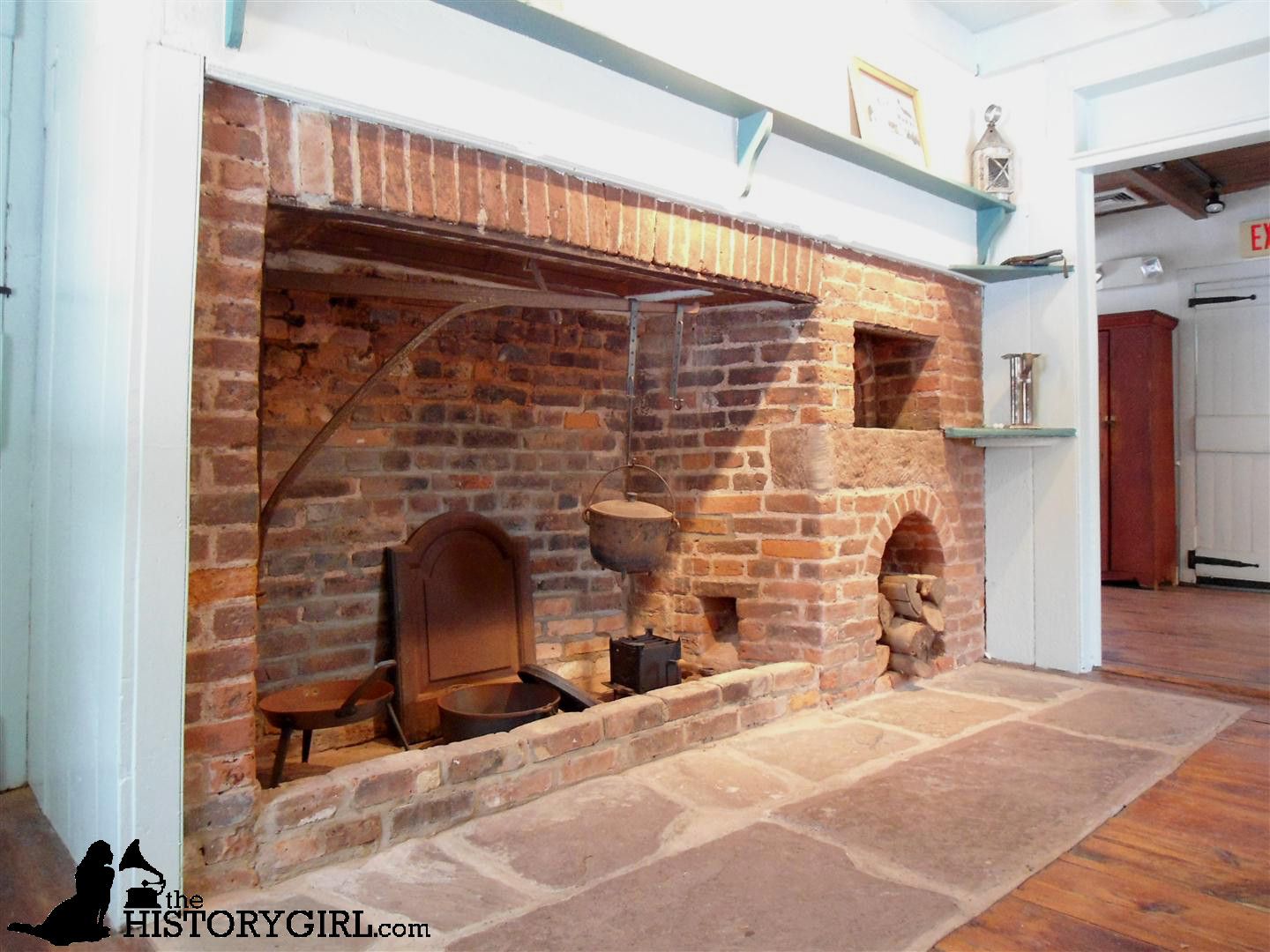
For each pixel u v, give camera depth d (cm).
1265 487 648
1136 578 660
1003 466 418
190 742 188
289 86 194
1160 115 383
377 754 302
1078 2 390
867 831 228
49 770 249
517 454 357
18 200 271
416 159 217
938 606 383
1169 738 304
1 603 271
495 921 183
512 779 243
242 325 193
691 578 365
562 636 371
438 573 330
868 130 349
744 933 179
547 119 241
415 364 329
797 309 337
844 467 339
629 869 207
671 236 276
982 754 287
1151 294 697
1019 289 414
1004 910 189
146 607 177
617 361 388
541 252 254
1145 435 652
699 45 291
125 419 176
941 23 402
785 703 322
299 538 301
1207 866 210
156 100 176
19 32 271
